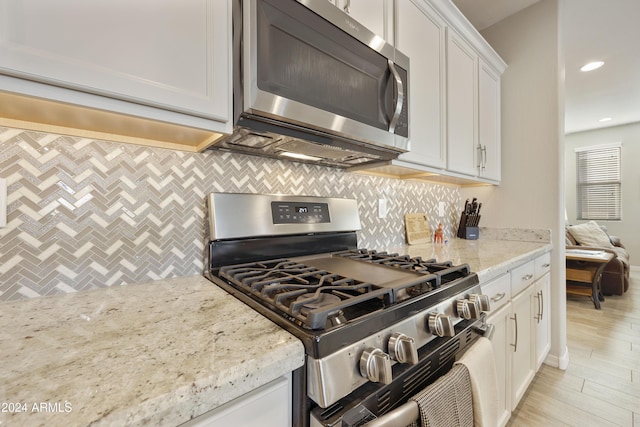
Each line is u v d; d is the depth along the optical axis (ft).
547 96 6.66
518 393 4.90
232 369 1.42
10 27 1.58
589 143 18.34
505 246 6.06
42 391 1.21
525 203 6.97
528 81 6.93
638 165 16.66
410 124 4.26
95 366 1.40
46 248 2.43
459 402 2.34
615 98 12.87
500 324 4.28
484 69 6.51
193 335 1.75
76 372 1.35
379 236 5.52
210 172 3.34
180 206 3.12
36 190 2.39
